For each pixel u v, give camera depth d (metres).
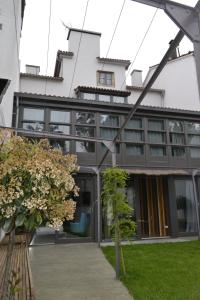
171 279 4.96
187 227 10.74
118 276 5.14
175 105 14.74
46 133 6.23
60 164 3.01
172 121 11.79
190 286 4.57
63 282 4.95
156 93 15.23
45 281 5.00
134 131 11.14
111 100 12.89
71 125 10.30
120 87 14.44
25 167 2.56
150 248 8.00
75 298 4.14
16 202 2.54
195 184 11.20
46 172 2.63
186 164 11.45
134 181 10.66
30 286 3.91
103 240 9.47
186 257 6.72
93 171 9.80
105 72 14.55
